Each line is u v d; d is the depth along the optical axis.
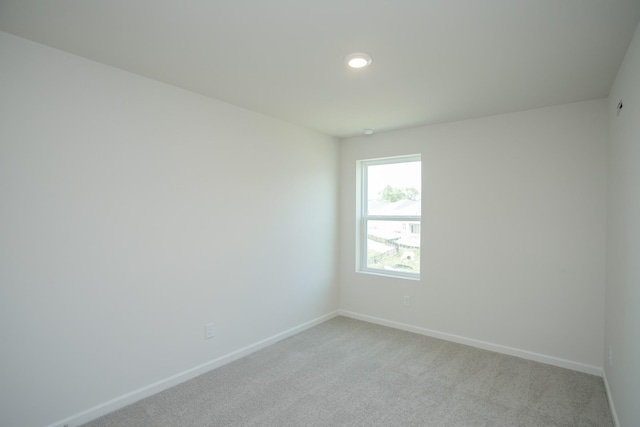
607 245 2.79
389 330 4.02
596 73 2.38
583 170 2.98
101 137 2.30
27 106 2.00
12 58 1.94
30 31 1.90
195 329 2.88
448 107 3.17
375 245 4.43
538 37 1.89
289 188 3.79
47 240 2.08
